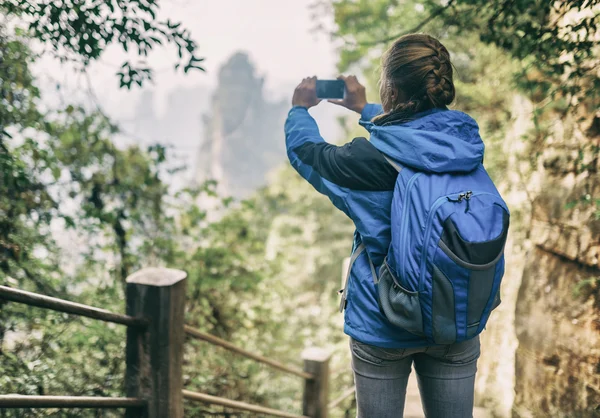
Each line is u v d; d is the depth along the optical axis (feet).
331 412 20.44
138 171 16.88
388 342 5.07
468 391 5.41
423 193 4.70
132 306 7.99
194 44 7.98
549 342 10.29
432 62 5.08
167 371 7.97
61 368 10.51
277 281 22.72
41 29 8.32
